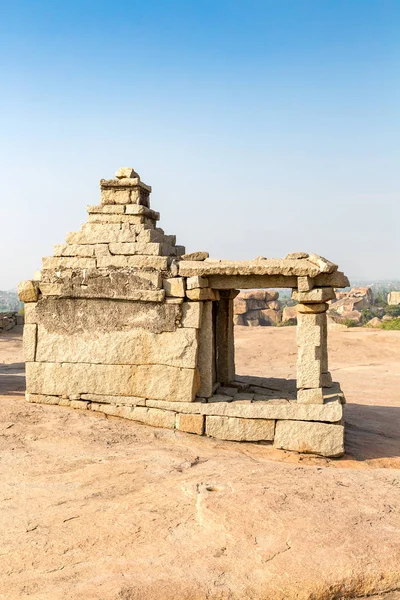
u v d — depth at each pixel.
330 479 6.39
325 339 9.66
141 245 9.20
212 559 4.47
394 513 5.35
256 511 5.23
